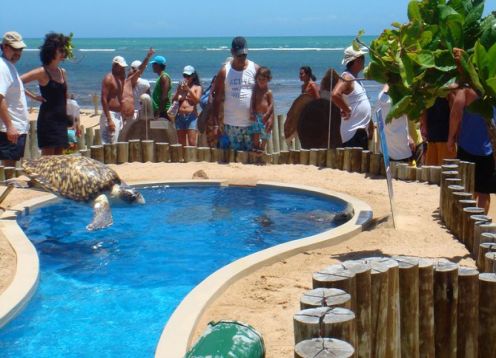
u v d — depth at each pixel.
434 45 5.38
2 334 4.84
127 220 8.02
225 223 7.88
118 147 10.83
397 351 4.25
